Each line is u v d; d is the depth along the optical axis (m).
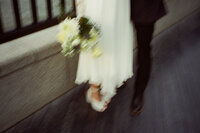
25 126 2.20
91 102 2.40
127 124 2.29
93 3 1.91
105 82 2.21
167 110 2.48
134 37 3.20
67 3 3.08
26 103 2.19
